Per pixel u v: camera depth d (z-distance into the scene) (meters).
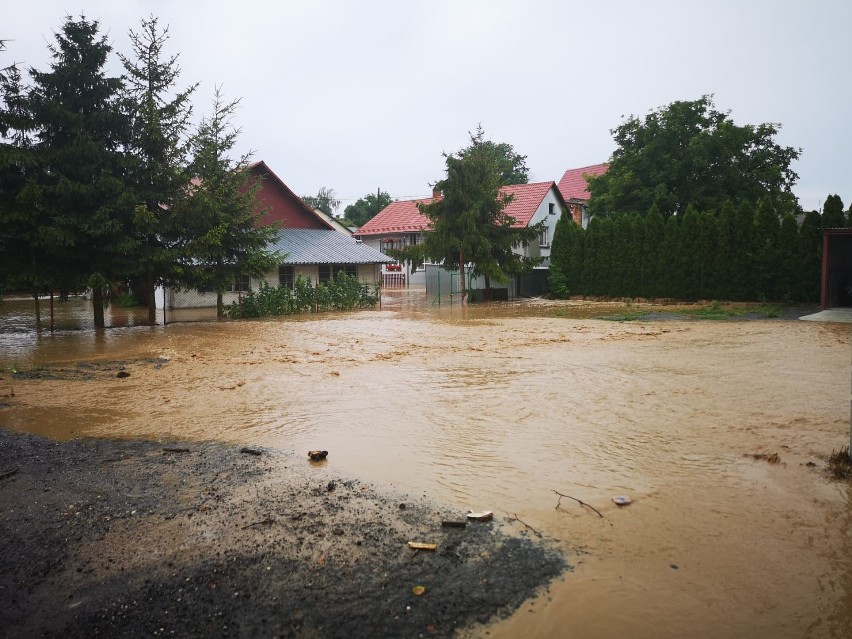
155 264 18.53
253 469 5.18
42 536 3.91
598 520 4.00
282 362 11.23
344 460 5.38
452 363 10.79
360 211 67.56
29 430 6.59
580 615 2.93
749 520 3.95
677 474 4.84
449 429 6.36
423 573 3.35
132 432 6.45
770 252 24.64
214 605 3.06
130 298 28.75
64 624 2.92
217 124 21.09
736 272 25.86
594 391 8.15
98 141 17.58
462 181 28.27
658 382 8.66
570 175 54.75
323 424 6.65
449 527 3.94
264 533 3.89
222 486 4.78
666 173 33.09
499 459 5.34
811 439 5.66
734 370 9.52
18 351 13.34
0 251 16.19
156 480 4.94
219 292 21.77
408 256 29.20
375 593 3.15
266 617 2.95
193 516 4.19
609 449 5.55
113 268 17.62
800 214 36.44
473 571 3.36
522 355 11.66
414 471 5.05
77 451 5.79
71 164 16.78
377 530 3.91
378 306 27.45
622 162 35.34
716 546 3.60
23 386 9.13
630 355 11.43
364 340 14.62
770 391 7.86
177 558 3.57
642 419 6.60
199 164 20.25
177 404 7.78
